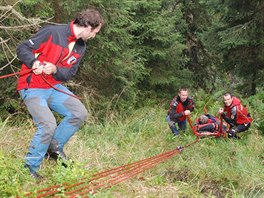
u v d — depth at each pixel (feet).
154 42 34.24
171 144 23.39
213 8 36.99
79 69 27.61
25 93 14.24
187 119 25.27
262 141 23.56
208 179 17.54
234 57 37.68
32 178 13.79
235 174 17.81
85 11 14.15
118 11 26.03
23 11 22.65
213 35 37.78
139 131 24.32
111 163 18.12
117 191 14.66
